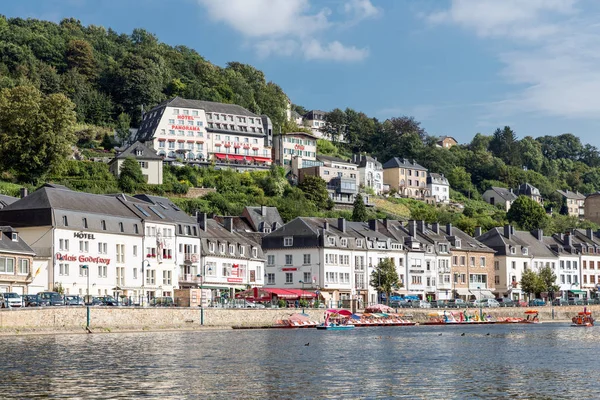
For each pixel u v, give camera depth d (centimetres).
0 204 12412
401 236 16688
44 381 5781
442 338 9969
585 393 5491
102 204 12131
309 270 14925
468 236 18200
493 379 6094
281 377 6091
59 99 17375
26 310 8762
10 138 16738
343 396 5322
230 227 15088
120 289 11888
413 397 5303
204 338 9206
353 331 11288
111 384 5694
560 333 11212
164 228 12800
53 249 10981
